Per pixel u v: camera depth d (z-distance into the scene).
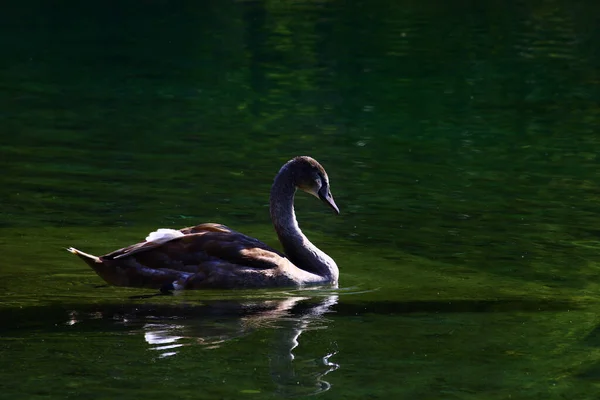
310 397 9.00
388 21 37.75
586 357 10.10
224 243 12.35
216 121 22.73
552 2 42.16
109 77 27.45
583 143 21.27
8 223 14.63
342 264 13.33
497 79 28.36
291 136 21.44
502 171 18.75
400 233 14.76
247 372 9.54
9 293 11.75
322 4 41.50
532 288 12.40
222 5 40.72
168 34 34.47
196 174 18.02
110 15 38.06
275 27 36.19
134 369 9.56
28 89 25.56
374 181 17.88
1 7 39.06
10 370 9.48
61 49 31.28
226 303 11.65
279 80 27.78
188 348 10.12
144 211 15.53
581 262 13.45
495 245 14.21
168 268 12.20
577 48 32.94
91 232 14.30
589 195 17.00
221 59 30.53
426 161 19.48
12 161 18.52
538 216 15.70
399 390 9.21
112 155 19.27
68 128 21.52
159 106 24.17
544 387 9.36
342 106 24.83
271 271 12.30
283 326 10.89
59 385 9.14
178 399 8.88
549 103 25.47
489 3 42.00
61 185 16.94
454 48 32.81
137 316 11.09
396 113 24.14
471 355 10.13
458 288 12.37
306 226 15.09
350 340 10.50
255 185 17.34
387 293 12.17
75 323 10.80
